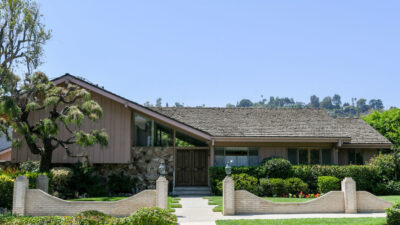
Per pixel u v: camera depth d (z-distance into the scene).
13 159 21.72
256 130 23.31
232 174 20.92
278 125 24.30
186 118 24.95
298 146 23.72
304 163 23.83
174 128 22.94
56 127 18.05
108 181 22.22
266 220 13.38
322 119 25.72
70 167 21.69
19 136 21.72
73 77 21.30
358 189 21.06
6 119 19.86
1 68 18.12
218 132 22.73
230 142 23.22
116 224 11.21
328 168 21.23
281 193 20.09
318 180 20.52
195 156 23.45
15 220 11.36
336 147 23.53
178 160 23.30
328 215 14.75
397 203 12.72
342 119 27.42
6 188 15.11
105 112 22.16
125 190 21.81
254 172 21.17
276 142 23.53
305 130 23.69
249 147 23.62
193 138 23.20
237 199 15.12
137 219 11.34
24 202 14.29
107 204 14.48
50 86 19.20
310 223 12.80
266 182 20.06
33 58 19.67
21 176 14.43
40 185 16.56
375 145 23.70
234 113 26.17
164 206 14.23
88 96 18.92
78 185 20.25
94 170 22.33
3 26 19.16
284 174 21.06
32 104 17.59
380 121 33.97
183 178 23.12
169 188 22.41
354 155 24.59
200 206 16.91
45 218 11.28
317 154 24.02
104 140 18.89
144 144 22.88
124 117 22.16
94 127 22.05
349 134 24.69
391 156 21.86
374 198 15.70
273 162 21.11
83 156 19.73
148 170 22.52
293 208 15.23
